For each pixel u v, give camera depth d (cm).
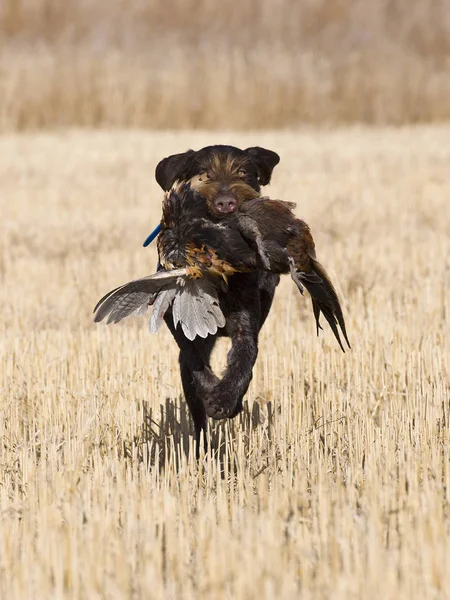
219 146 2223
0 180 6450
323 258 3981
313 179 6322
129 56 11562
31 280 3806
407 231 4575
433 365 2511
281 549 1519
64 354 2708
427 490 1684
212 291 1788
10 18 12506
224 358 2723
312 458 1964
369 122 11131
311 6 13112
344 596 1349
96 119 10600
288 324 2897
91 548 1503
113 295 1691
